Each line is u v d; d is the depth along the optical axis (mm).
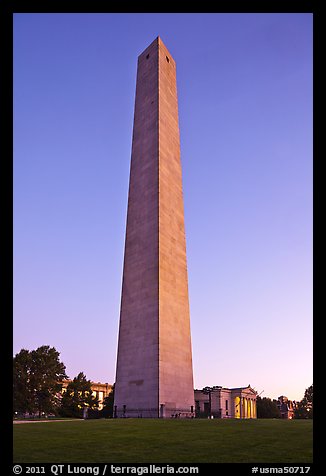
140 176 51875
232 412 96312
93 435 21719
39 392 83438
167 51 58125
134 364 45219
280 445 17906
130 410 43906
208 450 16641
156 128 51719
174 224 50969
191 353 49000
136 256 48906
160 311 44719
